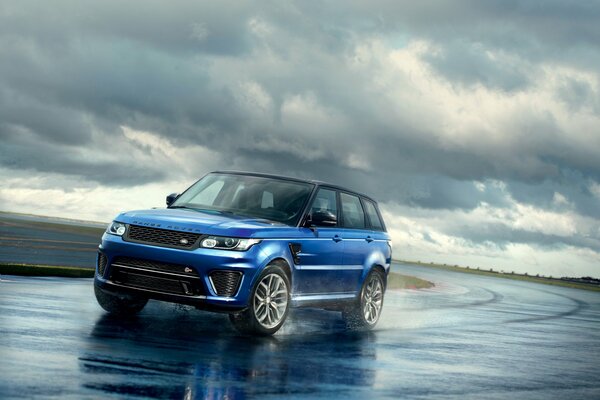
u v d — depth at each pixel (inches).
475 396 231.0
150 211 343.3
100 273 337.1
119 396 187.2
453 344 365.1
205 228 318.0
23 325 287.3
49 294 415.2
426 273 2039.9
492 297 970.7
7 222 2471.7
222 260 313.4
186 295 314.2
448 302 743.7
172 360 245.0
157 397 190.7
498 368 295.4
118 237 327.0
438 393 230.5
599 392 257.6
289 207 362.3
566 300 1113.4
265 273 326.3
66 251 1018.7
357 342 343.6
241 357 266.5
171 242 317.4
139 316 357.1
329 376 244.5
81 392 186.9
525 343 399.9
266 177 380.8
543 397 239.6
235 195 371.6
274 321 335.9
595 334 502.9
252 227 327.0
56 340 260.2
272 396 206.2
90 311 355.9
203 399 194.7
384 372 262.1
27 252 869.8
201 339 302.0
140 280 321.4
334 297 378.3
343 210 393.7
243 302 317.7
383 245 422.3
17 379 193.9
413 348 337.1
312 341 332.5
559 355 357.4
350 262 388.2
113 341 271.4
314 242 357.7
